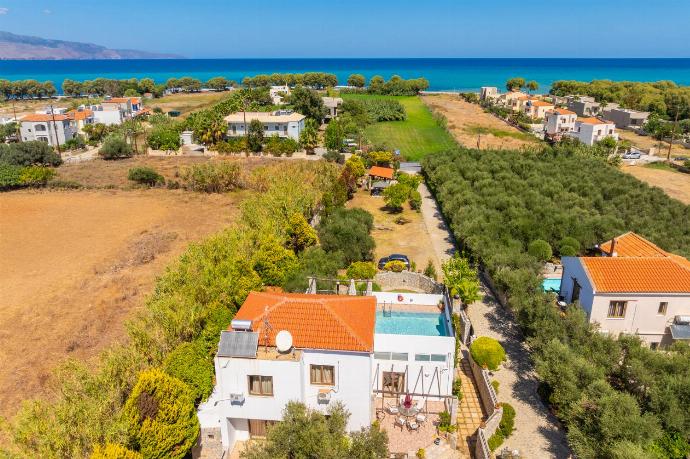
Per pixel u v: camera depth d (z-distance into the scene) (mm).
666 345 34844
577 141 111188
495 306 41156
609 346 29766
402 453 24812
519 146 116625
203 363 27625
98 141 123938
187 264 39062
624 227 53500
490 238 49000
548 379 27219
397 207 69750
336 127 107375
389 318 33125
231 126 109812
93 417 22297
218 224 64125
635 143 126750
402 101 180250
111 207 72812
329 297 28172
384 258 49750
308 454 19828
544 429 27422
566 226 51969
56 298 43375
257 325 25797
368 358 24172
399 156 100125
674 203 62531
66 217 68125
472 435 26812
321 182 70625
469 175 75000
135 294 43688
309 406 25125
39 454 21031
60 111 135875
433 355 28328
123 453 20438
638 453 20688
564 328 31516
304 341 24609
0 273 49281
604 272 35125
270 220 48812
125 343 34906
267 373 24375
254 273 37562
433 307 34375
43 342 36062
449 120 146750
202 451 26359
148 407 22594
